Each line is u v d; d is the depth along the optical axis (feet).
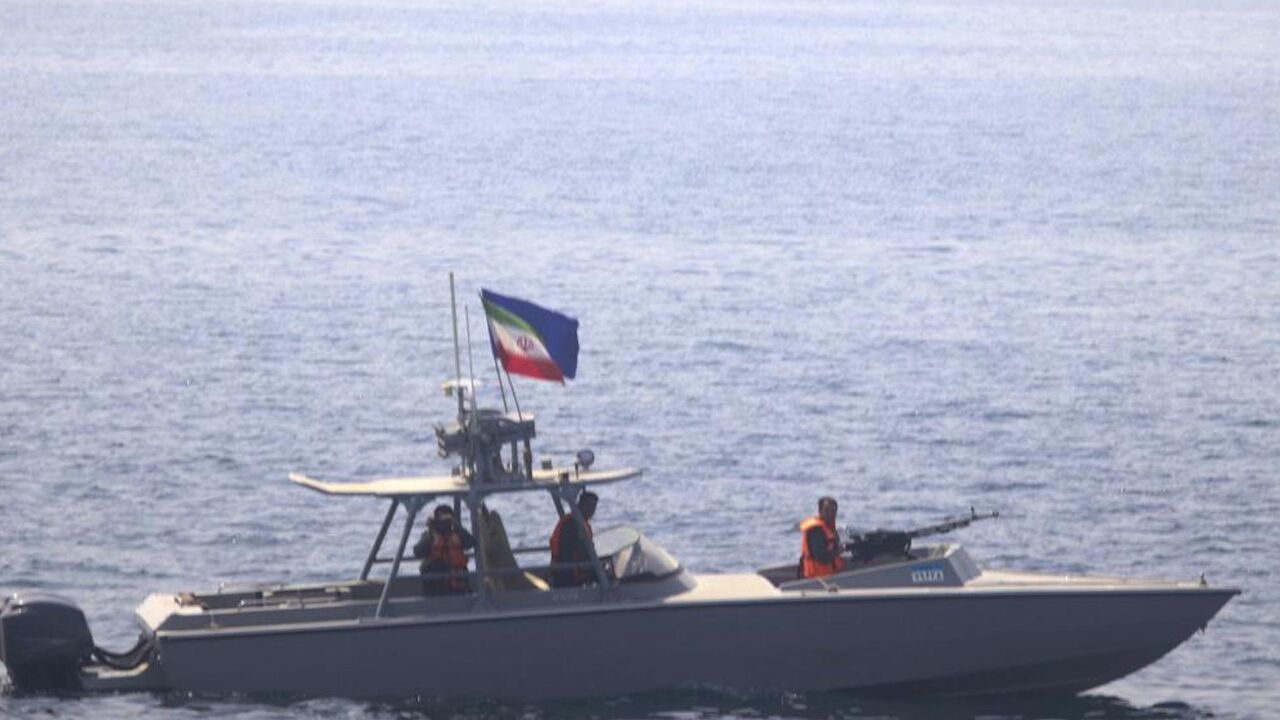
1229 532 309.42
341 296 583.58
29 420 392.06
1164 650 216.95
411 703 210.79
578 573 215.51
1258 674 236.22
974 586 217.97
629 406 414.00
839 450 371.35
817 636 213.05
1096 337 517.55
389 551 291.38
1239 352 495.82
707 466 356.38
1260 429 395.96
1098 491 338.54
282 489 332.39
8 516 310.24
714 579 220.84
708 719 208.33
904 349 496.23
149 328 514.68
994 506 327.67
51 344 487.61
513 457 217.97
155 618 213.87
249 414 402.52
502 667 211.00
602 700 212.43
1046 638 215.51
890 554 222.89
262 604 215.10
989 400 426.10
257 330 515.09
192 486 334.24
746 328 526.57
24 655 213.25
